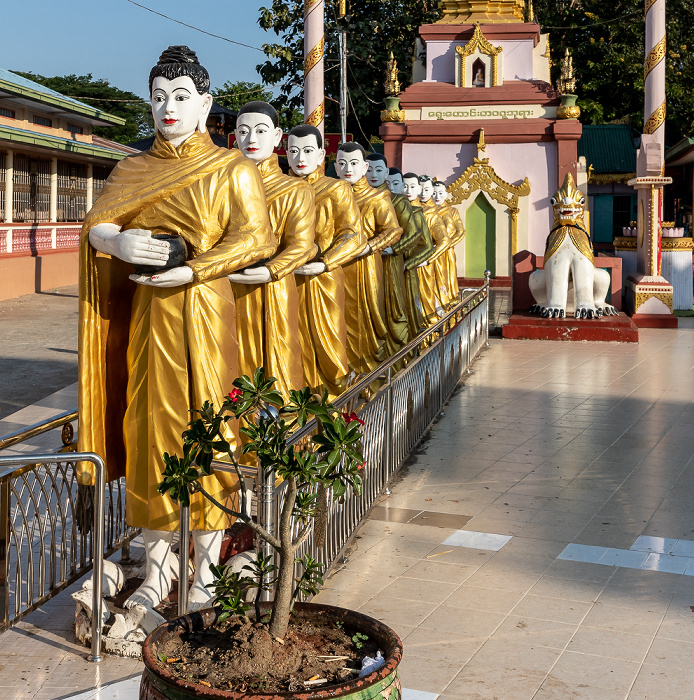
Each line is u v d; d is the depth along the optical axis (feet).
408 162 76.54
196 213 17.06
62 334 56.70
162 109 17.10
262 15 104.27
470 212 75.66
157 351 16.74
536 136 74.18
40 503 24.36
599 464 28.71
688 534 22.34
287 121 109.19
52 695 14.67
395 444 27.02
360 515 22.43
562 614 17.69
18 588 16.93
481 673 15.25
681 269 73.26
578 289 57.21
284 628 11.97
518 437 32.14
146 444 16.93
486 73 75.82
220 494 16.87
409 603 18.19
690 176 107.45
